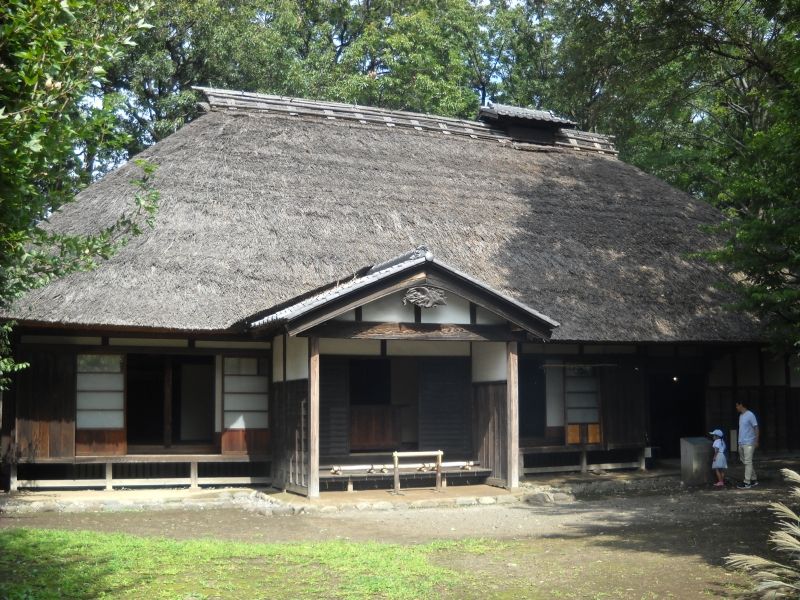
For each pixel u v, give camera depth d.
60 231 13.43
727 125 27.19
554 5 30.16
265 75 25.97
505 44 32.69
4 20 5.01
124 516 11.44
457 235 15.52
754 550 8.59
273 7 28.97
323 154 16.62
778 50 17.12
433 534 9.88
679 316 15.26
